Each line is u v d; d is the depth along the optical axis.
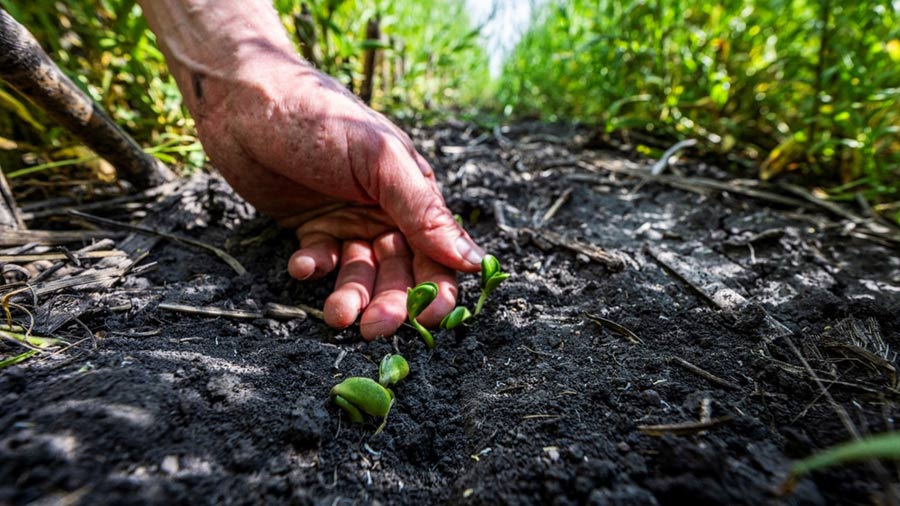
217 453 0.15
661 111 0.47
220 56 0.24
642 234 0.32
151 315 0.22
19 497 0.13
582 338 0.22
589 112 0.57
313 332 0.23
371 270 0.26
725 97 0.43
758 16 0.44
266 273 0.27
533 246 0.30
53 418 0.14
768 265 0.27
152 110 0.37
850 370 0.19
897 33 0.37
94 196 0.32
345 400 0.18
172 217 0.30
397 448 0.17
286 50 0.25
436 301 0.24
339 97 0.24
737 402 0.18
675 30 0.48
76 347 0.19
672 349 0.21
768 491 0.14
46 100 0.25
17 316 0.21
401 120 0.51
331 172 0.24
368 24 0.43
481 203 0.34
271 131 0.23
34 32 0.35
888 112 0.38
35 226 0.28
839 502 0.14
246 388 0.18
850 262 0.28
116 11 0.33
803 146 0.39
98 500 0.13
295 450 0.16
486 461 0.16
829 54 0.39
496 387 0.20
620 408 0.18
